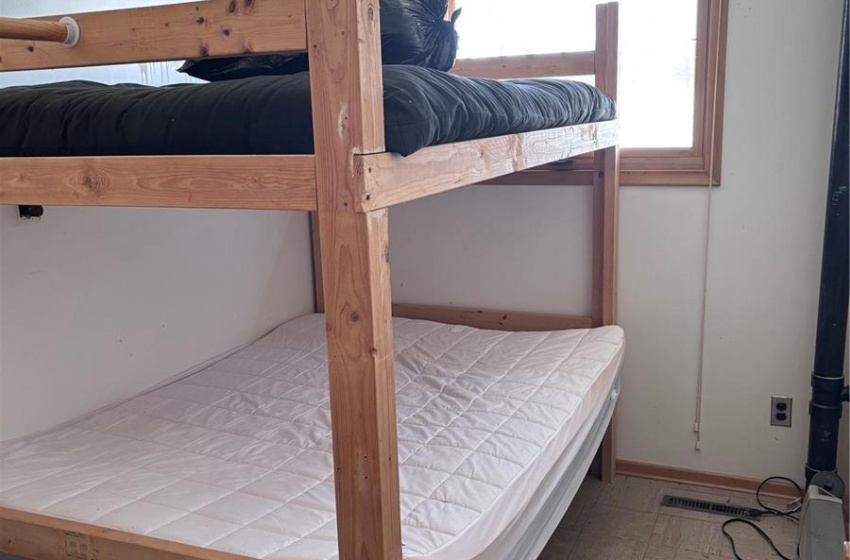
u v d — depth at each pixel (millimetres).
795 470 2631
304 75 1161
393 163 1058
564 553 2336
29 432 1943
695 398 2719
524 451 1780
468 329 2770
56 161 1195
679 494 2693
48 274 1960
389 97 1059
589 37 2682
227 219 2578
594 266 2711
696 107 2559
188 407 2131
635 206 2672
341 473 1088
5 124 1255
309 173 1020
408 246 3029
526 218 2824
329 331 1052
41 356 1958
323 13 967
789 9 2363
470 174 1329
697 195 2584
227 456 1811
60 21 1156
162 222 2305
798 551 2154
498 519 1531
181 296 2400
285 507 1542
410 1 1464
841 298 2309
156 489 1622
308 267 3037
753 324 2592
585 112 2094
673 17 2557
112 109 1179
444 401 2141
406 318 3004
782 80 2410
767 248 2527
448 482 1632
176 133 1125
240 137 1089
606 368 2320
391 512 1103
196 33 1072
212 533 1420
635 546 2371
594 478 2834
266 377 2377
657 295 2703
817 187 2434
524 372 2305
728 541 2385
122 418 2051
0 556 1510
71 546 1393
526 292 2881
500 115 1402
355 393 1055
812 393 2434
